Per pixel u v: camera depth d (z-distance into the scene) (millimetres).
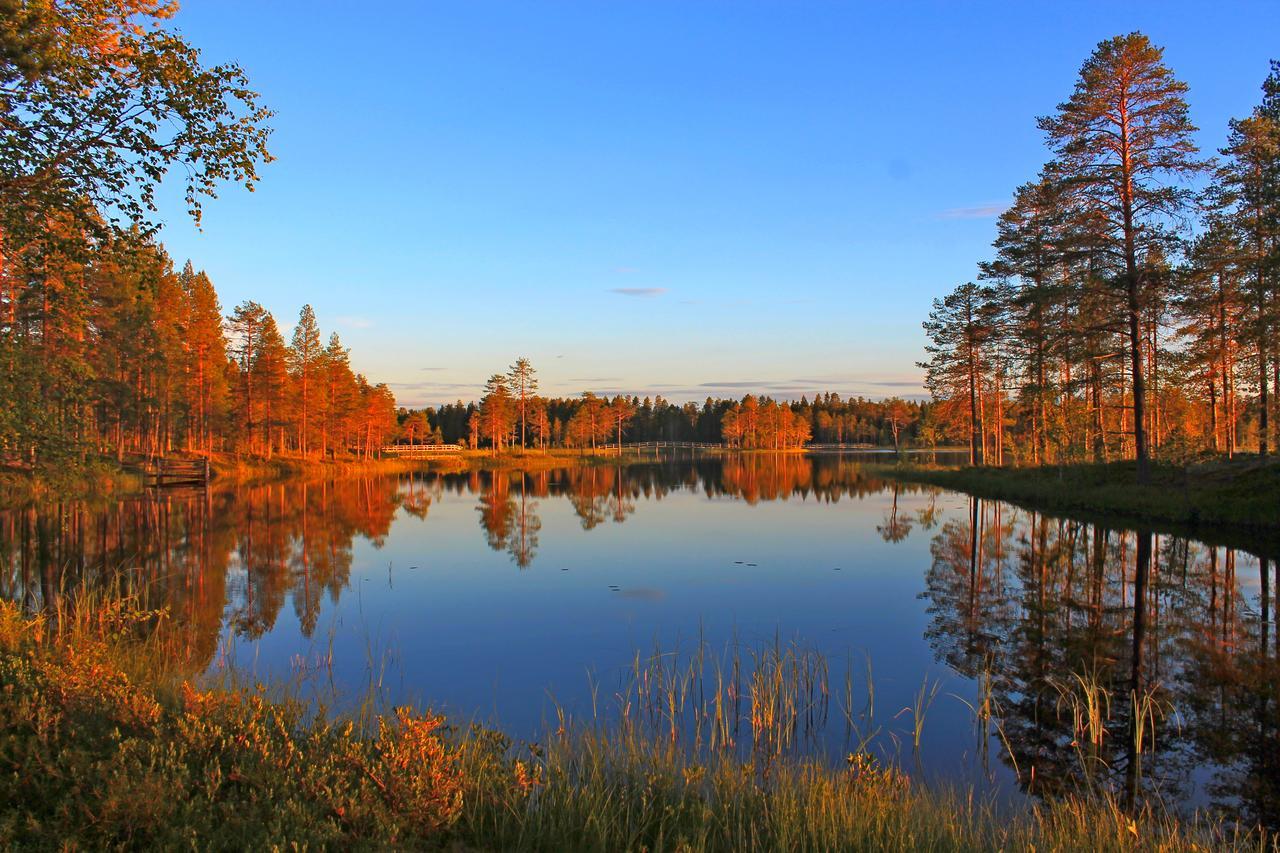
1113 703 8680
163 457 43219
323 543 21922
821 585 15586
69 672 6039
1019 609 13117
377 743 5578
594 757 5949
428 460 76688
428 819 4633
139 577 16531
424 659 10719
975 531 22719
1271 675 9477
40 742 4758
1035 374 36281
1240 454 28344
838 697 9055
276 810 4289
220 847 3977
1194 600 13188
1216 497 20484
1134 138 22922
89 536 22172
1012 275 36938
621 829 4922
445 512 30625
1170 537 19000
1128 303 23547
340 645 11453
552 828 4797
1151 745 7547
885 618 12812
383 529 25188
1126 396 32156
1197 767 7055
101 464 15844
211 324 54500
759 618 12930
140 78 8258
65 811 3928
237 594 15070
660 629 12320
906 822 5203
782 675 9281
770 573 16953
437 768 4926
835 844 4734
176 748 5020
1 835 3764
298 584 16078
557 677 9922
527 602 14305
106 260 8703
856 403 156750
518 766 5398
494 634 12047
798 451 131875
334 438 69562
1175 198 22359
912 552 19469
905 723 8242
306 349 64562
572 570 17562
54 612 11141
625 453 112750
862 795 5645
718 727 8148
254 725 5469
